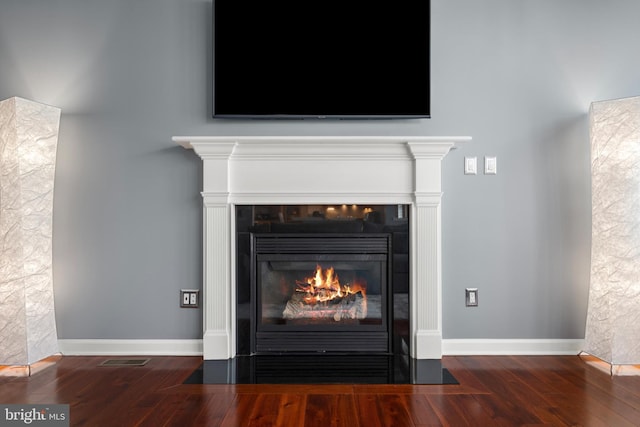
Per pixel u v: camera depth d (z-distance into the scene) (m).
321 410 2.51
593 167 3.30
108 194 3.53
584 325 3.52
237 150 3.39
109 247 3.53
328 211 3.48
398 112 3.47
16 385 2.89
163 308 3.53
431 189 3.37
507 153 3.53
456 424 2.34
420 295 3.39
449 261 3.53
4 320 3.17
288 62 3.49
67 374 3.09
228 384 2.89
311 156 3.40
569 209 3.52
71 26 3.53
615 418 2.40
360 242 3.48
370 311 3.54
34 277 3.23
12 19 3.53
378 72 3.48
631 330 3.14
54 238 3.53
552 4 3.53
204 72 3.54
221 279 3.39
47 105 3.37
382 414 2.46
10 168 3.16
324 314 3.56
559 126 3.53
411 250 3.44
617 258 3.16
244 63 3.49
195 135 3.54
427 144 3.31
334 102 3.49
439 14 3.53
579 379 2.98
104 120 3.54
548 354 3.51
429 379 2.97
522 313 3.53
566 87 3.52
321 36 3.49
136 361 3.37
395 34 3.48
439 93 3.53
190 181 3.53
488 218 3.53
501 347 3.52
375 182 3.42
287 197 3.42
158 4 3.54
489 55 3.53
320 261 3.52
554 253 3.52
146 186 3.53
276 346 3.49
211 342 3.38
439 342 3.38
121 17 3.54
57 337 3.51
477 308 3.53
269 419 2.40
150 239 3.53
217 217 3.40
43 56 3.52
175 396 2.71
